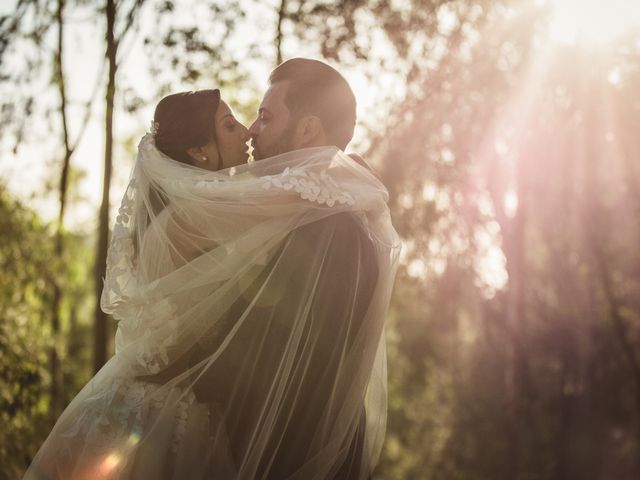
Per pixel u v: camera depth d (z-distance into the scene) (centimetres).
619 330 2114
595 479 2098
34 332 646
